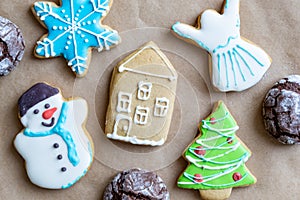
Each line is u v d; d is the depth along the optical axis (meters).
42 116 0.48
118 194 0.49
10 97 0.50
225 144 0.51
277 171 0.52
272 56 0.52
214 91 0.51
